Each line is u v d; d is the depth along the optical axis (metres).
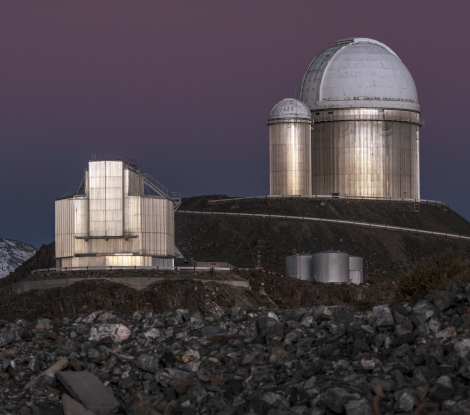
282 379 22.72
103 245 76.06
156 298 66.81
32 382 23.81
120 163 75.94
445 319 24.00
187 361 25.05
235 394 22.38
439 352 21.77
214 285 72.38
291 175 123.50
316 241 110.88
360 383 21.27
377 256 108.94
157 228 77.12
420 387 20.16
